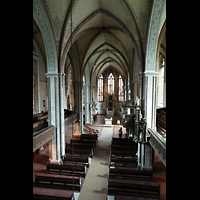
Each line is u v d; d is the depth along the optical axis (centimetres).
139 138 995
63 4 1035
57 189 980
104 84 3850
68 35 1245
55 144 1288
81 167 1130
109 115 3719
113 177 1090
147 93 1101
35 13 1021
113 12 1223
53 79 1244
